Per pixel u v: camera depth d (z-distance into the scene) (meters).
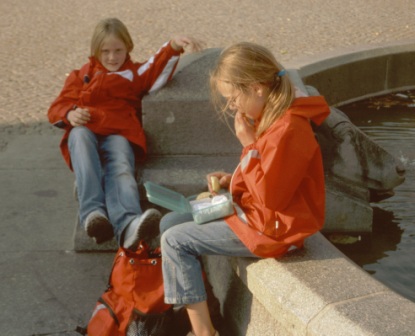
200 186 4.31
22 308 3.77
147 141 4.63
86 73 4.61
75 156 4.25
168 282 3.20
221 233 3.15
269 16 10.47
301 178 2.96
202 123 4.61
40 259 4.27
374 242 4.86
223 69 3.03
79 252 4.36
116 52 4.53
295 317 2.76
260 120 3.09
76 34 9.59
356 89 8.05
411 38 8.87
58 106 4.52
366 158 4.93
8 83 7.61
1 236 4.53
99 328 3.40
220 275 3.65
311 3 11.27
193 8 11.06
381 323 2.57
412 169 5.91
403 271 4.54
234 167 4.51
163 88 4.61
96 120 4.45
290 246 3.11
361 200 4.93
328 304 2.72
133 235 3.87
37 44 9.11
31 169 5.56
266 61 3.00
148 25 10.02
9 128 6.40
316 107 3.03
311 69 7.49
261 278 3.01
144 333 3.37
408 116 7.60
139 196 4.33
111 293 3.50
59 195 5.13
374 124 7.30
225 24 10.05
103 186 4.25
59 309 3.77
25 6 11.30
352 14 10.48
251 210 3.14
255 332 3.19
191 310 3.23
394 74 8.33
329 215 4.88
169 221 3.46
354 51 8.03
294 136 2.93
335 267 2.99
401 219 5.12
